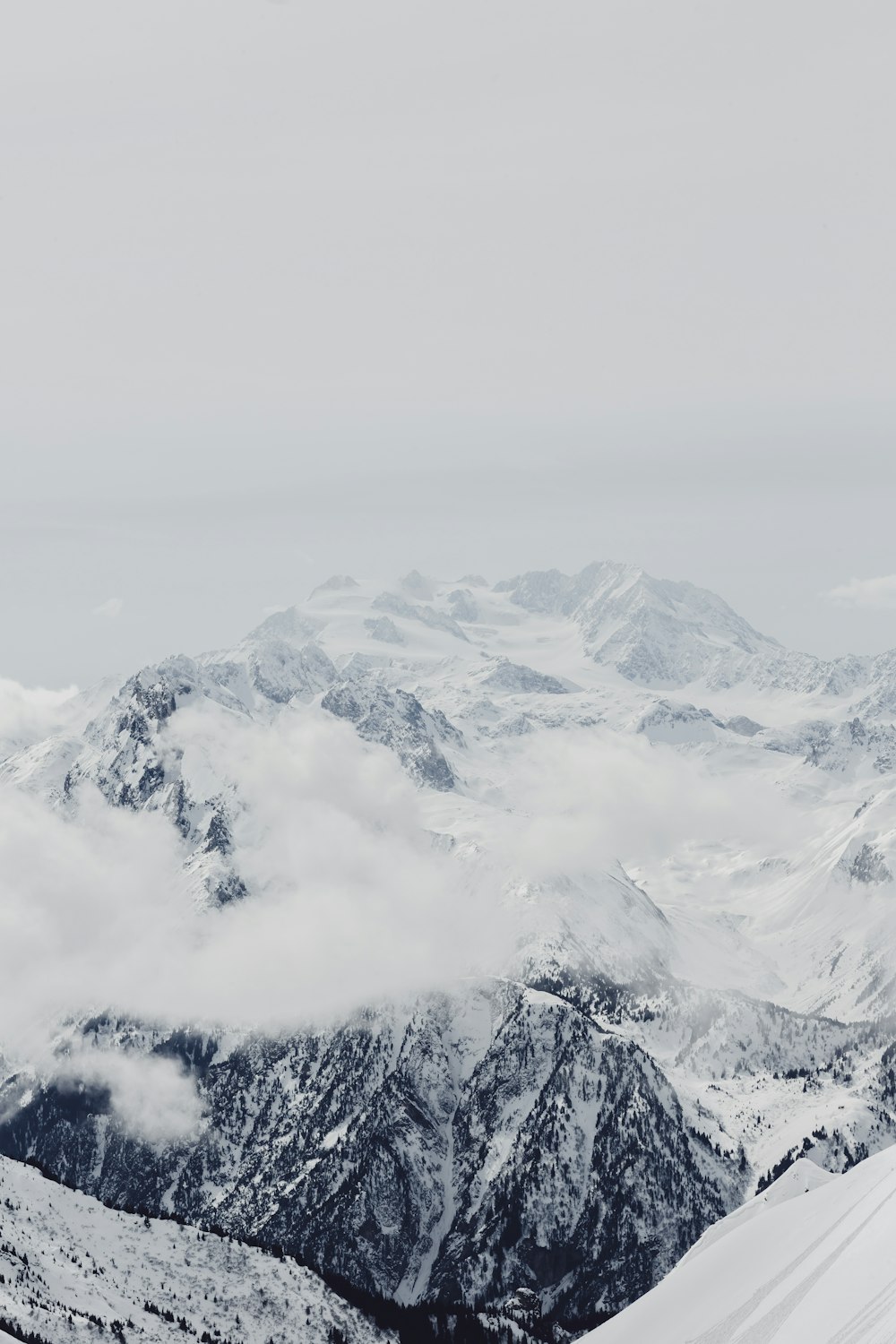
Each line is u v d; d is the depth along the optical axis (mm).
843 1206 158750
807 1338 120500
